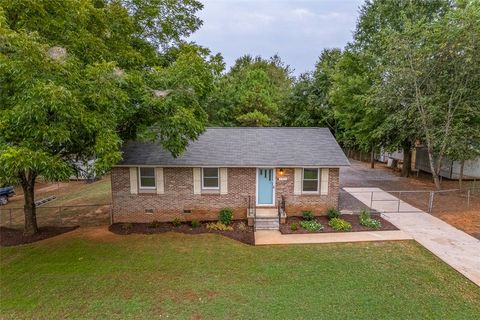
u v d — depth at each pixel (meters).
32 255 10.95
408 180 23.39
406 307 7.62
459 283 8.73
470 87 16.91
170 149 11.10
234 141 15.96
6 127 7.64
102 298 8.11
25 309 7.65
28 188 12.84
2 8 8.55
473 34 15.53
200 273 9.47
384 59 19.84
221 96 34.47
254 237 12.52
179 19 16.03
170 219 14.68
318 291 8.39
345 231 13.00
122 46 12.61
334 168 14.60
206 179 14.71
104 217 15.50
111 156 8.53
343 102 26.06
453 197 18.05
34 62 7.71
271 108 35.53
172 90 10.54
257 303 7.82
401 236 12.30
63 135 7.78
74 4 9.84
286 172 14.63
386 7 23.06
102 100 8.53
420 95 17.98
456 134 17.14
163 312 7.48
